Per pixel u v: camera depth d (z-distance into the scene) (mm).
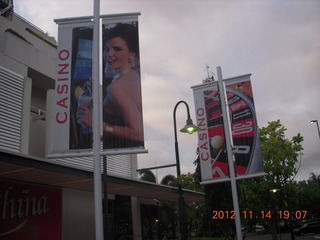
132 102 8266
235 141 11984
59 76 8484
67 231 17766
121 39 8680
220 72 12828
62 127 8164
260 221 33125
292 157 28172
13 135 14961
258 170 11492
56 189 17375
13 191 14812
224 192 15148
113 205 22953
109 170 21828
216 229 15320
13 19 20094
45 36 22703
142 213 27219
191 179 34031
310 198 49969
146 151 7957
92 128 8109
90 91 8352
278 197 28516
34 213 15711
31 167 12133
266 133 28672
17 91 15773
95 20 8742
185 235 10695
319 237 37438
